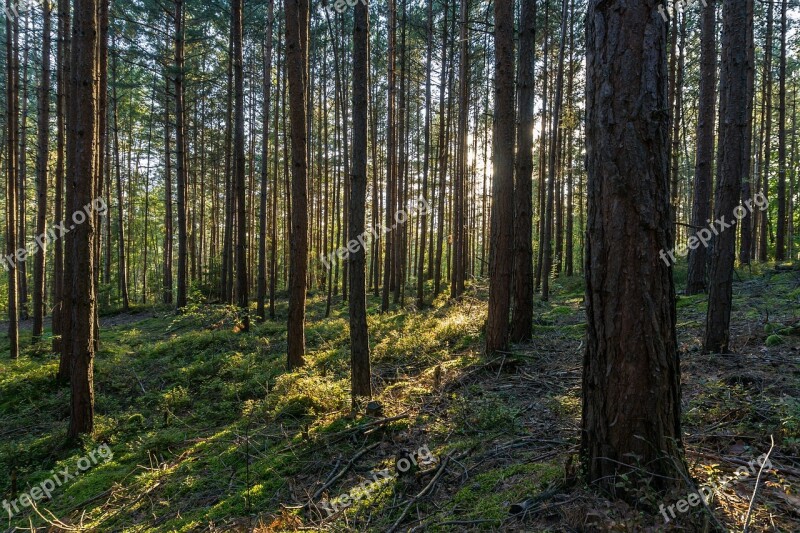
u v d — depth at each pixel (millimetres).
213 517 4262
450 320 11016
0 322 24828
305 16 9633
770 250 22188
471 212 29547
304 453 5188
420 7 19219
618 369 2775
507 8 7469
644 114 2662
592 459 2932
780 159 16781
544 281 14531
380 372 7980
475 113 23516
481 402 5676
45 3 13344
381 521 3637
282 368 9070
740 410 4098
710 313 5969
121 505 5039
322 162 28703
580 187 22438
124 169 32719
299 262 8625
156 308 22094
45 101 14266
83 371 7145
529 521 2951
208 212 36281
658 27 2668
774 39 18750
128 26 19156
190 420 7535
